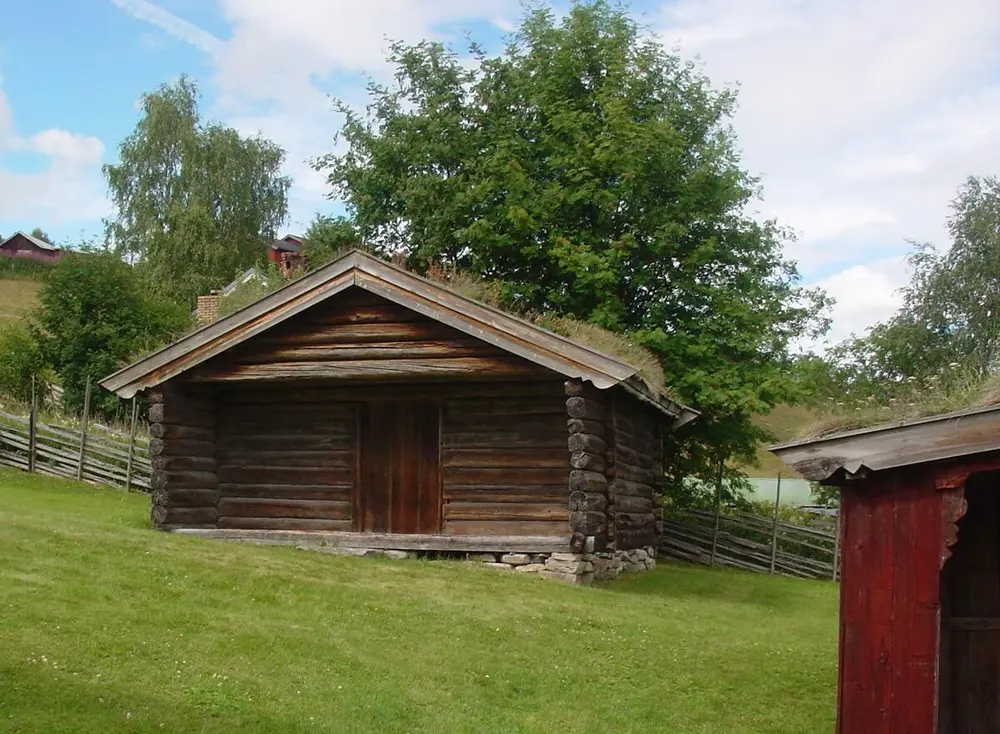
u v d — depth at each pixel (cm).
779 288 2734
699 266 2617
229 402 1736
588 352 1427
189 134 5084
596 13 2916
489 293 1725
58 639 831
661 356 2486
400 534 1577
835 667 1079
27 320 3384
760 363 2538
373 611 1108
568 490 1560
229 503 1714
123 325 3192
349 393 1666
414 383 1628
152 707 716
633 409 1814
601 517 1572
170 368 1597
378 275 1499
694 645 1123
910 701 666
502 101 2881
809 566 2261
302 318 1571
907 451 668
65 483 2223
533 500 1576
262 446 1716
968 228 3080
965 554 789
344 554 1501
